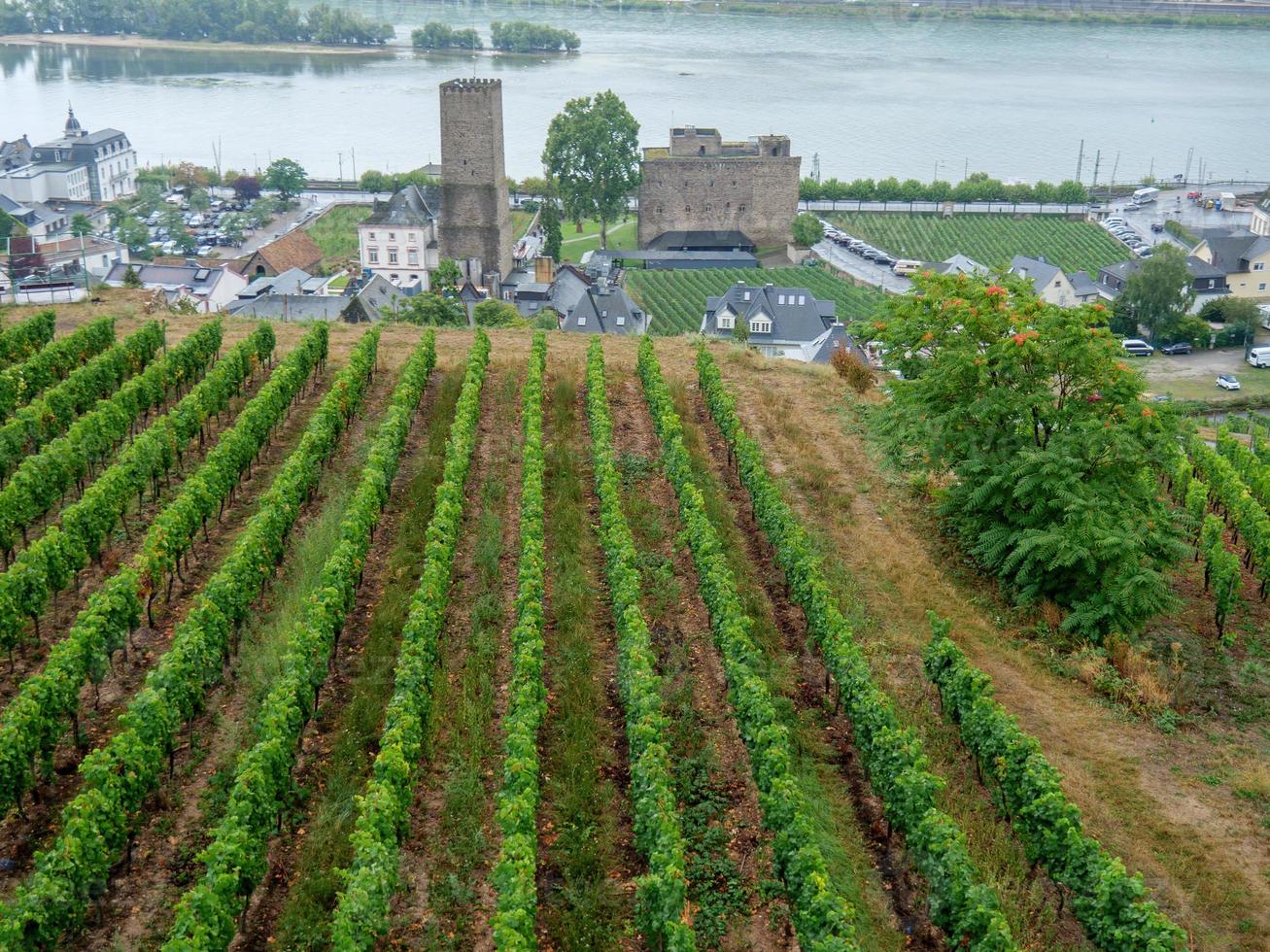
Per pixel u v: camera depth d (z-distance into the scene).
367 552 40.50
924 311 43.47
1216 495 48.09
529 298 144.38
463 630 36.50
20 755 27.53
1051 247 194.12
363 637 36.34
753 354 61.59
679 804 29.92
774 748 29.08
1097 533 37.06
